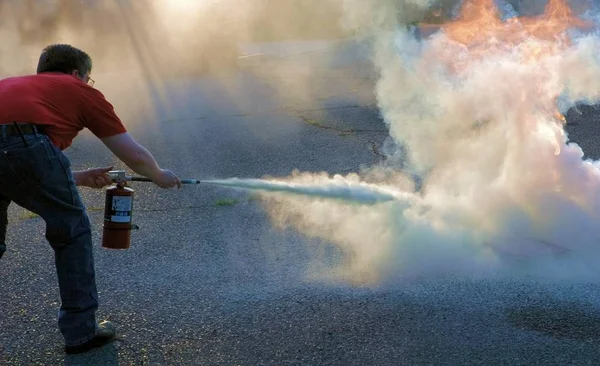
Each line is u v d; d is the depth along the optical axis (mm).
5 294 4086
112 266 4488
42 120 3088
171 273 4355
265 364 3217
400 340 3402
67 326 3322
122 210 3543
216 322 3654
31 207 3182
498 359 3201
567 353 3242
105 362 3271
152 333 3551
